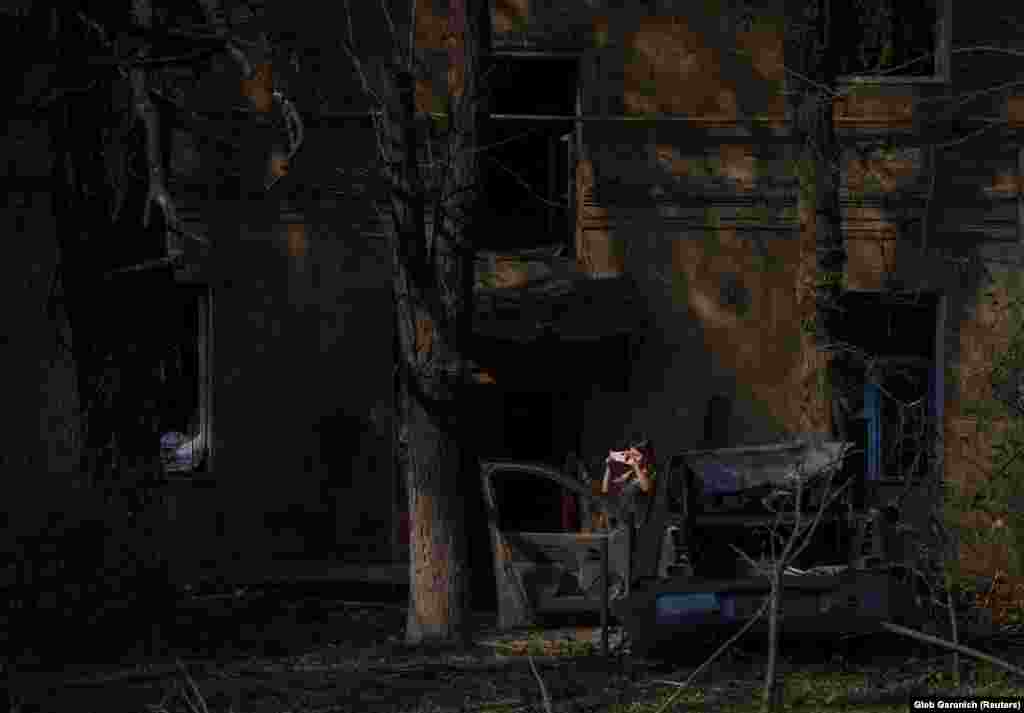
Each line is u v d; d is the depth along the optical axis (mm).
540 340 24266
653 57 26172
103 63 15836
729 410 26109
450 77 17734
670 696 13352
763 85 26234
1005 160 26484
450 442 17250
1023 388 17891
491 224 26531
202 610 19875
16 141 24562
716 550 16078
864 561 15609
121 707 13773
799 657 15695
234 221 25453
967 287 26312
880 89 26344
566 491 25781
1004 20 26422
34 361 24688
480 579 23172
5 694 14203
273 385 25656
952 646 11352
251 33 16016
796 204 26234
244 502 25500
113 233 20172
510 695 13727
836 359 22078
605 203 26062
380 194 25578
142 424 20250
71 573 17672
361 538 25734
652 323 26062
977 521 16594
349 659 16281
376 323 25844
